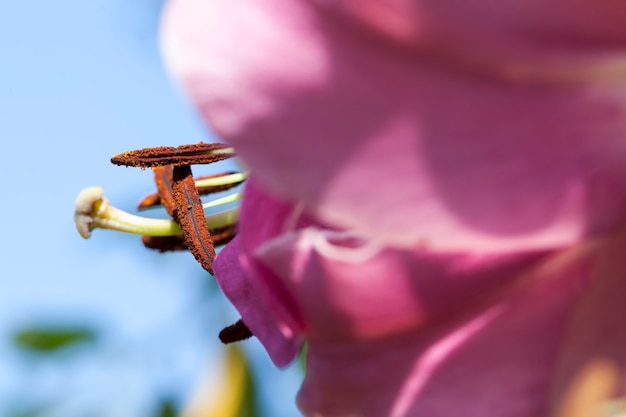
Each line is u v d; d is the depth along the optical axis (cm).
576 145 27
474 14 26
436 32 26
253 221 29
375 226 27
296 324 29
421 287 28
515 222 27
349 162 26
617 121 27
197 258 35
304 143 26
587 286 28
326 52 26
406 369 29
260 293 30
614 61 27
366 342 29
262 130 26
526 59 26
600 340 27
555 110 27
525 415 28
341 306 28
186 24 27
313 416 30
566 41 26
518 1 26
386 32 26
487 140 27
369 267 28
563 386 27
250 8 27
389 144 26
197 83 26
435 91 26
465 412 29
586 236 27
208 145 35
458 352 29
